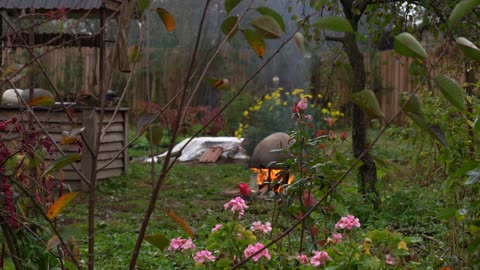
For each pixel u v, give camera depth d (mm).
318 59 19516
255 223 4840
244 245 4469
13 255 3641
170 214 2854
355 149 9391
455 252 5828
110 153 12750
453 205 6336
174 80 23875
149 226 9125
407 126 11039
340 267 4129
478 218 4547
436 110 8086
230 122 22172
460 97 2617
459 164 6109
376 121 10758
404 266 4656
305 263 4492
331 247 4559
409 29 9578
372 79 18406
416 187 9430
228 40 2857
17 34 2961
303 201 5812
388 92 23109
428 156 9914
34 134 3803
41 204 4180
